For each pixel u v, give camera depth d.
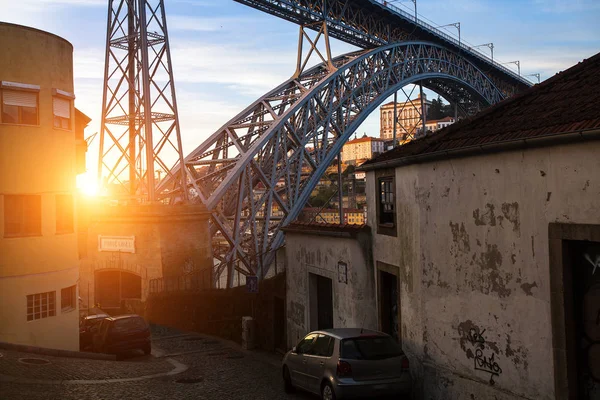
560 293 8.12
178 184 37.59
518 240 8.98
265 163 44.38
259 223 50.88
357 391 10.03
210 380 13.95
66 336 19.12
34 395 10.30
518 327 9.03
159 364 16.94
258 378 14.36
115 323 18.81
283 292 18.84
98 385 12.09
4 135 17.45
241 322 22.27
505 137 9.12
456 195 10.45
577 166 7.84
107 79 35.91
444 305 10.87
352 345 10.42
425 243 11.44
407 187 12.18
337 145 48.59
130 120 35.59
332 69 48.56
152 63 35.53
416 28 61.56
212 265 35.91
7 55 17.56
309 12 47.19
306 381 11.42
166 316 29.66
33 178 18.03
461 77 73.38
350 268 14.21
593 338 7.91
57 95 18.83
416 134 72.00
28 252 17.84
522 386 8.97
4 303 17.23
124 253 33.62
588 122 7.68
